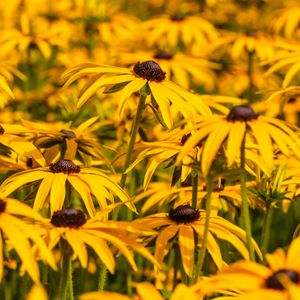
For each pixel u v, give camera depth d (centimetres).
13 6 906
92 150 498
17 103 717
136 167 566
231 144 357
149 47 841
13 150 458
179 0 1062
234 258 532
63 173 426
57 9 907
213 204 472
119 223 355
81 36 858
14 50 806
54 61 838
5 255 335
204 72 750
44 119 682
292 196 471
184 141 443
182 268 406
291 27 859
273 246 599
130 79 454
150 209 566
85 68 463
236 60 823
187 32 847
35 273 313
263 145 365
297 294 278
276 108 681
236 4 1030
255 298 286
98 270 541
